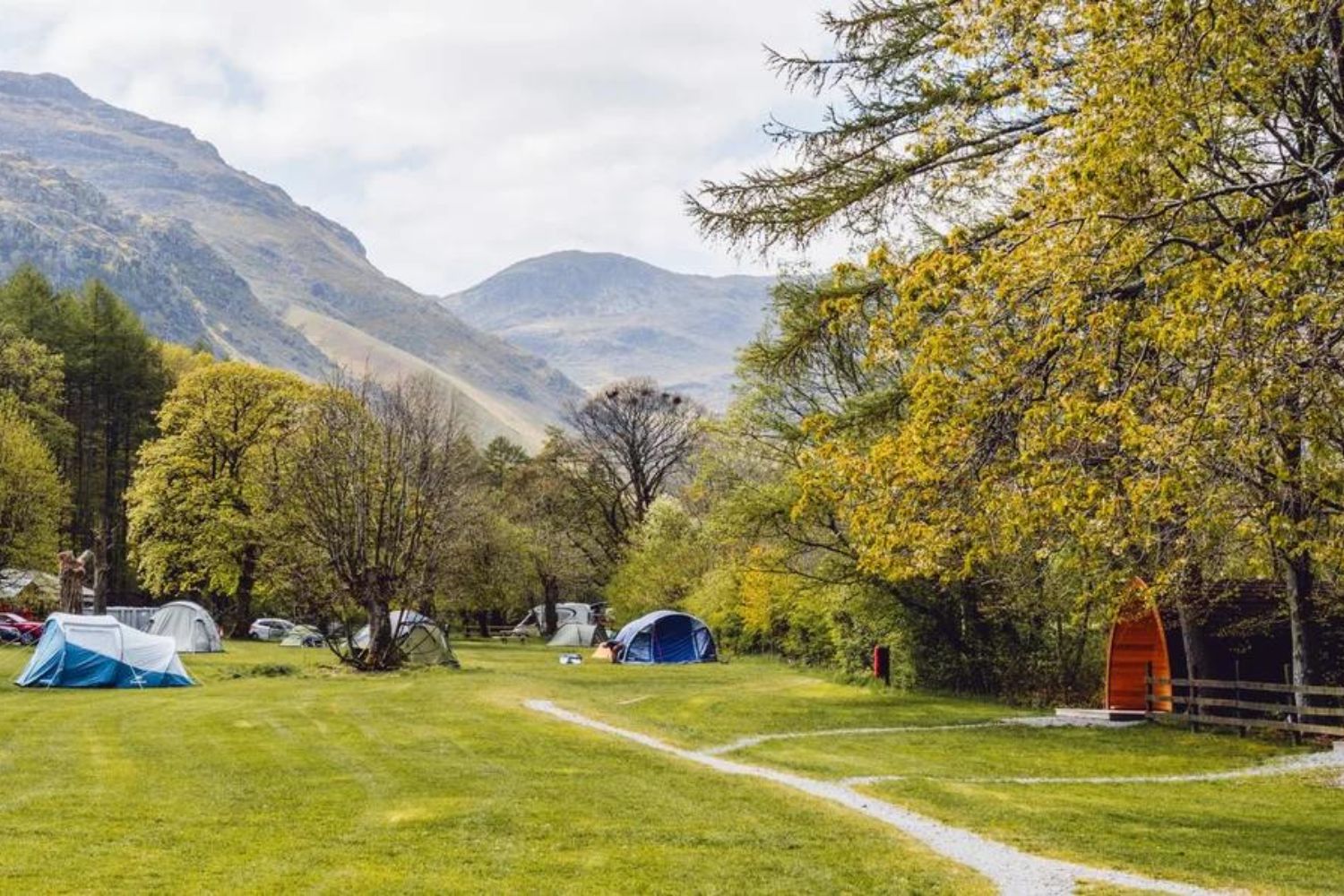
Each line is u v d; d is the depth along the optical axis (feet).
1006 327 40.06
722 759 62.59
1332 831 44.37
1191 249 40.01
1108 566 57.88
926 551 43.27
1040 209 40.45
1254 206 38.78
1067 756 67.10
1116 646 88.12
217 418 186.60
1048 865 37.29
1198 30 35.63
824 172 53.78
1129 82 36.04
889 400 60.59
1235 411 35.47
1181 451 35.83
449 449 131.54
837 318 55.77
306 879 33.78
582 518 244.63
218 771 53.78
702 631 165.48
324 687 101.04
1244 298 34.68
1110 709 88.89
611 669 145.79
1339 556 41.04
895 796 50.47
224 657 143.43
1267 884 34.91
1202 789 55.62
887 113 52.65
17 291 242.99
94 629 100.17
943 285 40.27
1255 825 45.47
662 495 228.63
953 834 42.19
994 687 104.68
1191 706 79.41
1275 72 37.06
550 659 168.25
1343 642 80.48
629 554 211.00
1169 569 51.52
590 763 57.98
